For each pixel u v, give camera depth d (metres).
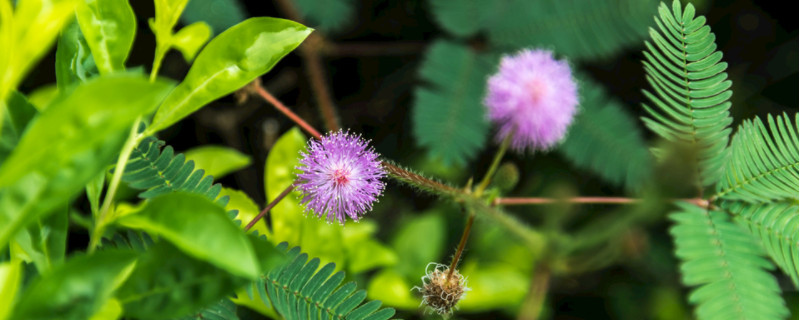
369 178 0.43
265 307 0.44
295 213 0.46
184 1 0.41
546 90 0.49
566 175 0.61
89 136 0.36
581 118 0.54
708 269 0.42
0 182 0.36
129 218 0.37
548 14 0.54
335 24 0.55
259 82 0.45
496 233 0.54
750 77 0.65
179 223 0.37
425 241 0.53
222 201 0.42
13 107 0.39
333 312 0.40
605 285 0.58
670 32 0.43
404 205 0.61
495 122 0.53
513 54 0.55
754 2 0.66
